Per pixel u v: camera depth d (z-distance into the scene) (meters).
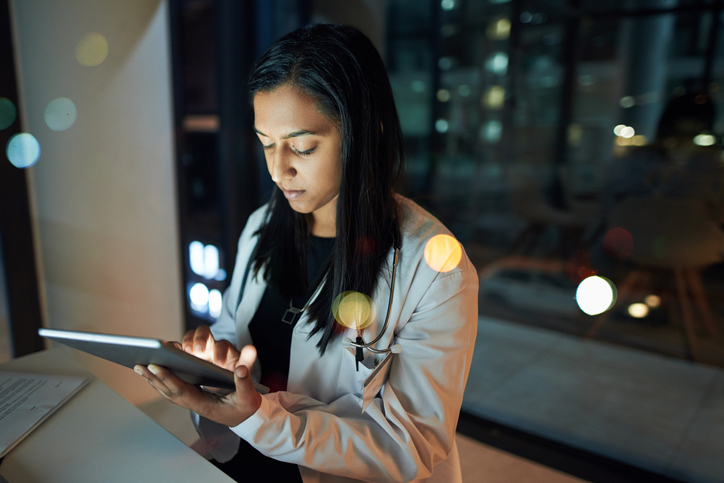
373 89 0.70
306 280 0.90
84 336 0.57
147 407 1.13
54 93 1.67
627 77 4.61
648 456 1.81
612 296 3.35
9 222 1.62
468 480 1.60
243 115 2.37
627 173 3.96
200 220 2.85
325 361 0.83
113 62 1.81
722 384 2.41
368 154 0.72
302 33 0.69
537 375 2.48
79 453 0.68
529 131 5.28
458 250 0.77
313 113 0.67
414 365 0.74
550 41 4.97
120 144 1.88
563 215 4.08
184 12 2.71
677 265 2.76
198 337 0.79
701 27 4.05
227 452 0.86
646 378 2.47
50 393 0.83
